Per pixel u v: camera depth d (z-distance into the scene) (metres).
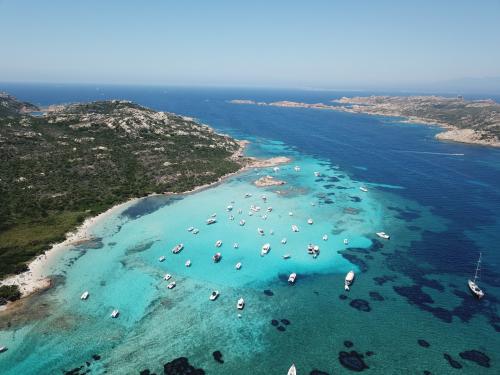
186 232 132.00
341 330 84.44
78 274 103.44
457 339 81.88
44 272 103.50
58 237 121.19
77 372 71.81
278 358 76.31
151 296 95.25
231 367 73.88
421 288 100.62
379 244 125.38
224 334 82.62
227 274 106.44
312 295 97.19
